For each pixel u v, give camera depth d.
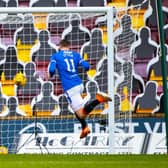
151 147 43.72
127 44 48.62
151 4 50.56
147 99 49.53
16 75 50.00
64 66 41.22
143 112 49.25
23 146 44.41
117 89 47.28
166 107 40.00
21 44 50.44
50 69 40.84
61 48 41.62
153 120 48.88
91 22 50.22
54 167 28.38
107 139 43.38
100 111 47.50
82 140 43.50
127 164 30.05
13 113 49.38
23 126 48.41
